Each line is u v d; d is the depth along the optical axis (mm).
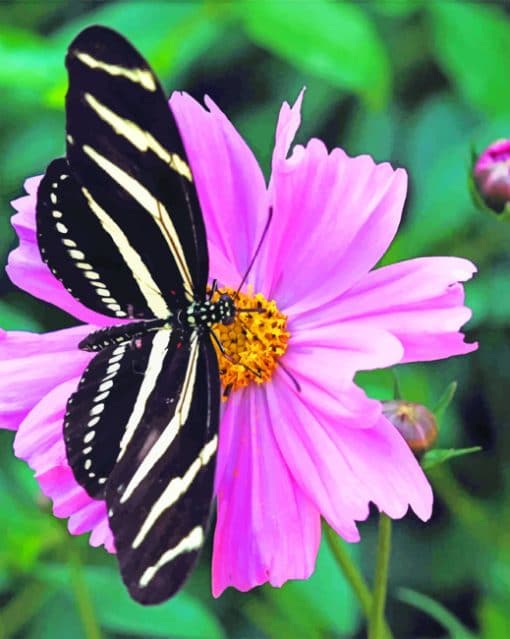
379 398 435
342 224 378
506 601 440
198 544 332
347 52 434
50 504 432
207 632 434
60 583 443
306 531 368
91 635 426
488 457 490
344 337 368
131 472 351
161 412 355
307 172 380
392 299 370
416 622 487
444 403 393
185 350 361
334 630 436
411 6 472
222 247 388
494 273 473
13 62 425
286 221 382
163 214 360
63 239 365
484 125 469
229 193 387
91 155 355
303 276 382
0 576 440
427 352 366
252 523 370
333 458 366
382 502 361
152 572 334
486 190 412
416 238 459
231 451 378
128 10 446
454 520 485
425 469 387
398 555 487
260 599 477
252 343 380
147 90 346
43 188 362
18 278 381
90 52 345
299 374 375
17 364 380
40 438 375
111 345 367
